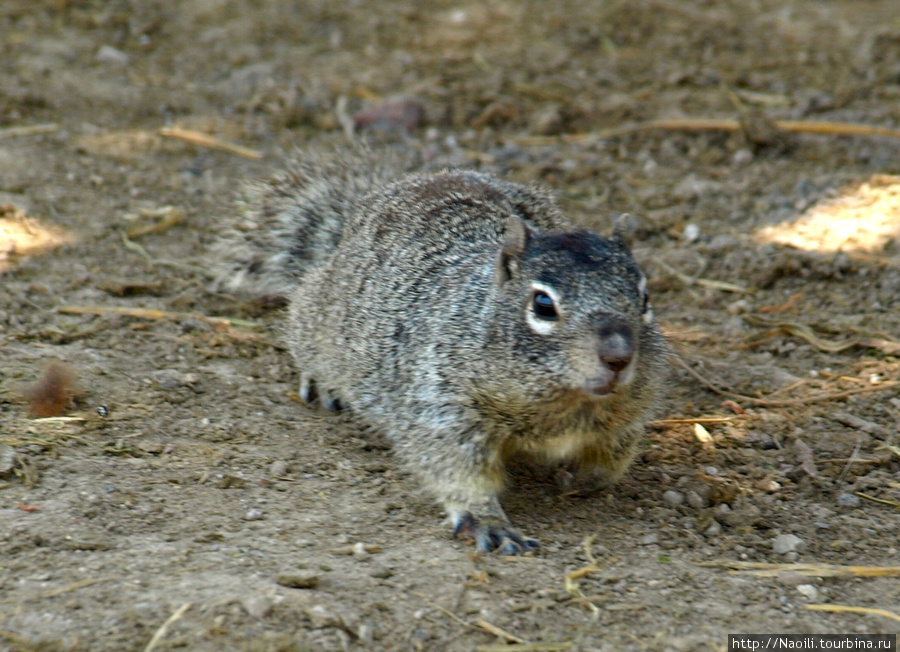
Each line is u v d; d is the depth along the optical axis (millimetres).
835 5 22656
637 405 9125
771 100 18938
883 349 12672
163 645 7098
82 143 16859
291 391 11727
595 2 22453
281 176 13703
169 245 14609
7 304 12539
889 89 19156
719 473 10469
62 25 20719
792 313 13688
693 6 22375
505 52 20641
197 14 21750
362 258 10898
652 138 17969
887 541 9305
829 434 11141
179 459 9836
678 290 14336
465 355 8852
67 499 8852
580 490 10016
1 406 10359
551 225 11516
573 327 8195
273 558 8281
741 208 15977
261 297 13570
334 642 7281
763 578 8578
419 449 9195
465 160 17047
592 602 8055
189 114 18344
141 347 12094
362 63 20234
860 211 15609
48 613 7352
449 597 7961
